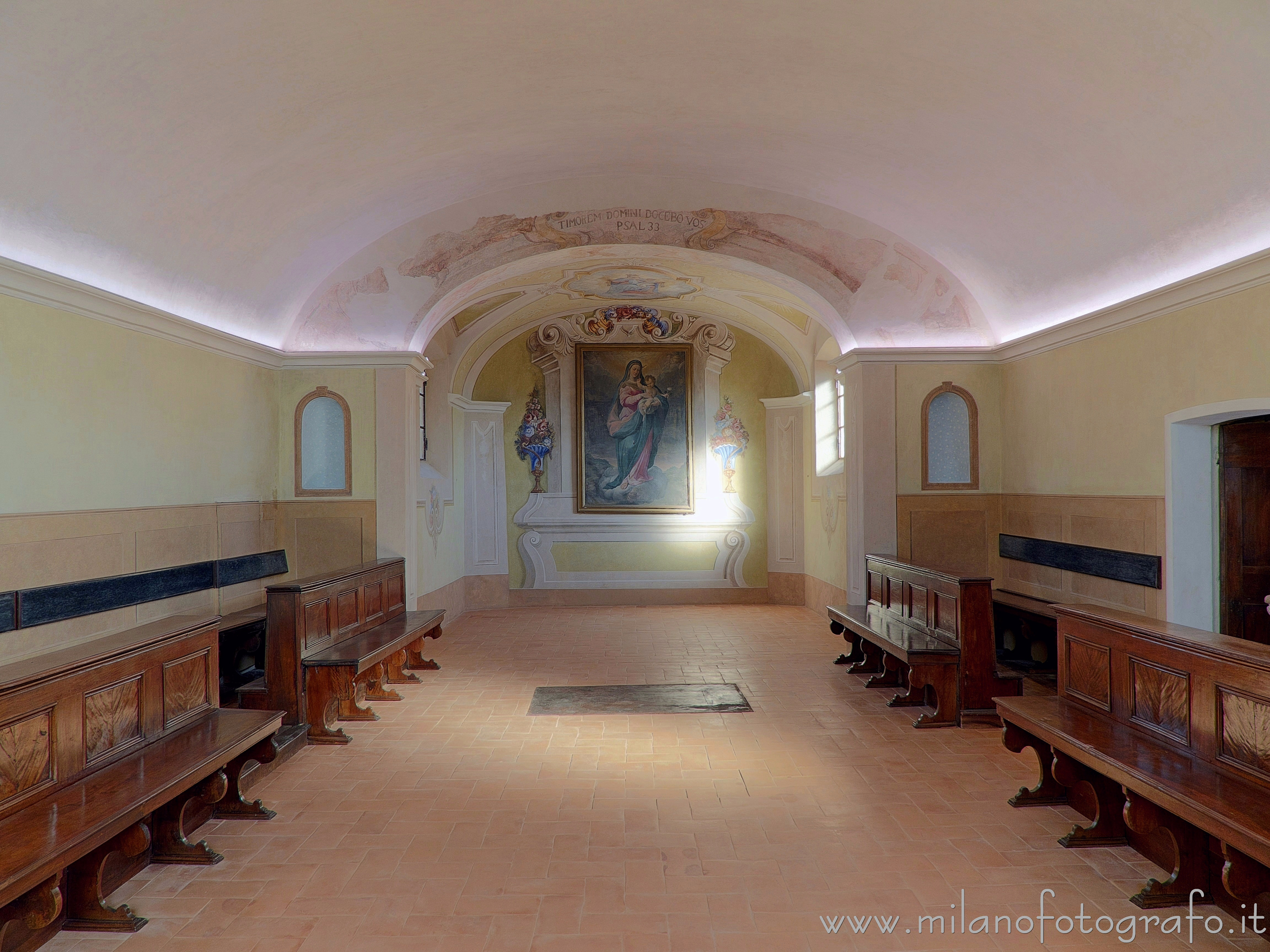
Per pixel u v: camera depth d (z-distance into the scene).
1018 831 4.48
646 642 10.05
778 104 6.23
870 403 9.06
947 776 5.36
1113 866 4.06
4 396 5.27
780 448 13.13
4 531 5.26
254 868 4.11
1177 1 4.22
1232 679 3.60
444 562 11.54
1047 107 5.48
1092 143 5.67
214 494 7.79
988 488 9.14
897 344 9.09
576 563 13.22
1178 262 6.15
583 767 5.57
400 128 6.25
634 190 8.15
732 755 5.80
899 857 4.17
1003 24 4.81
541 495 13.20
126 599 6.36
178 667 4.56
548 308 12.38
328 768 5.59
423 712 6.95
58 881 3.12
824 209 8.38
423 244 8.52
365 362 8.96
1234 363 5.71
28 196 5.05
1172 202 5.72
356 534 9.02
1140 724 4.23
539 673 8.43
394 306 8.85
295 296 8.62
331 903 3.75
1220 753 3.68
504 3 4.77
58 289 5.64
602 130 6.79
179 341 7.22
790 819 4.66
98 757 3.88
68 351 5.84
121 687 4.06
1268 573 6.36
